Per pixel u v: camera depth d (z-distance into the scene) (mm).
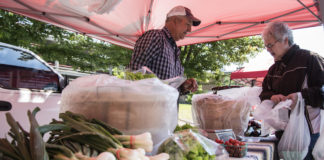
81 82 952
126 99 862
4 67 2846
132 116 872
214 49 9250
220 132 1622
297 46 2072
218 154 1094
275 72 2166
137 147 765
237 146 1323
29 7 3408
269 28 2080
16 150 646
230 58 9711
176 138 988
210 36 4930
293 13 3588
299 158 1785
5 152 637
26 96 2896
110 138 741
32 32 6750
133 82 918
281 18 3818
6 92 2732
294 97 1801
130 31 4672
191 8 3779
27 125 2877
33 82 3100
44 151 589
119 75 1132
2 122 2650
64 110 972
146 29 4512
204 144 1028
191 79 1896
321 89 1798
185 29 2197
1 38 6297
